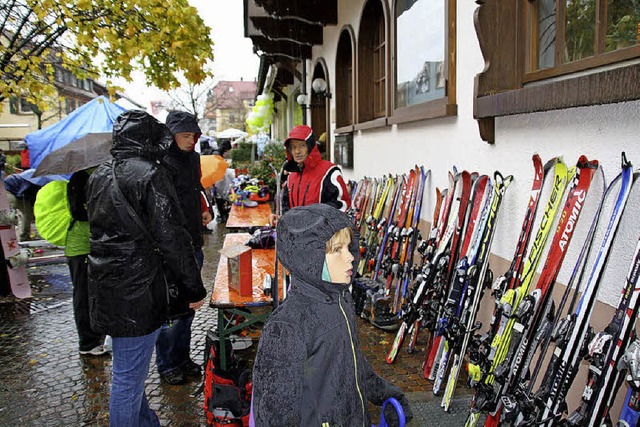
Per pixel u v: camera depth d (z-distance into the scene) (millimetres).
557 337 1848
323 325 1368
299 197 3398
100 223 2029
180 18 4281
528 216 2361
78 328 3676
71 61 4562
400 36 4730
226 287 2828
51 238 3535
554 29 2531
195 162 3211
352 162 7008
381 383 1577
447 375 2986
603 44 2123
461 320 2645
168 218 2020
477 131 3178
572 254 2299
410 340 3564
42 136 4746
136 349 2080
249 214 5953
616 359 1625
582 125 2172
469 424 2287
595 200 2121
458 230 2953
